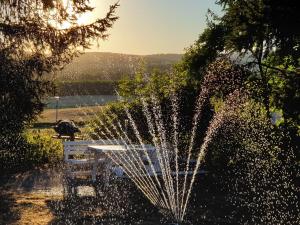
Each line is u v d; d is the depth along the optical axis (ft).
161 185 42.19
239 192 39.78
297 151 47.14
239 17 48.06
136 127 61.67
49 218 31.35
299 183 42.60
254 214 33.27
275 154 48.34
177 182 40.34
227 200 37.17
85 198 37.19
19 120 46.11
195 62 57.06
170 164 51.08
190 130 56.44
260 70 51.88
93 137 67.82
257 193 39.32
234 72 52.70
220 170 48.49
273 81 52.39
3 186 41.86
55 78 44.01
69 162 45.24
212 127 53.36
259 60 51.16
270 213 33.65
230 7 49.80
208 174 47.01
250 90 51.72
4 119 44.09
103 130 66.44
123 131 63.00
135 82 67.87
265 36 47.65
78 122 96.37
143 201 36.32
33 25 41.65
